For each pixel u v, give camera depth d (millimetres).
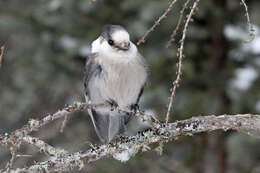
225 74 11352
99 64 7738
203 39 11703
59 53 12094
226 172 11750
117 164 11234
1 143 5762
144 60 7777
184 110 11297
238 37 11539
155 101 11320
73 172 9781
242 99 11188
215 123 6047
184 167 11805
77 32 11883
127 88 7703
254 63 11711
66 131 12422
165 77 11383
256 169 11633
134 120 11891
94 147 6293
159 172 11398
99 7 11680
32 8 13320
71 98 13492
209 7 10961
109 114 8148
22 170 5980
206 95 11344
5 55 13188
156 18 10828
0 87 13828
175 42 11383
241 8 11539
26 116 13961
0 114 13883
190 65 11148
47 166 6055
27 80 12656
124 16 11625
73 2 11711
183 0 10539
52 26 11922
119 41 7473
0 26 12109
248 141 11273
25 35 12633
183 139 11672
